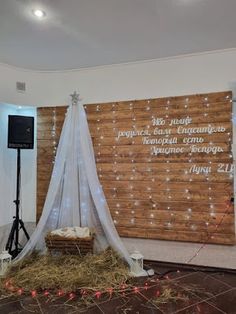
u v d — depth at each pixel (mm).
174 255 3611
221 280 3049
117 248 3406
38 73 4234
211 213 3539
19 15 2682
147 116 3838
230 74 3512
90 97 4105
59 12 2641
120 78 3975
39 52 3564
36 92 4230
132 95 3922
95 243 3553
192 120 3646
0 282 2916
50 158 4207
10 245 3646
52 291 2787
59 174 3615
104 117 4027
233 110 3508
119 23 2865
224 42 3328
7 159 4191
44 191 4223
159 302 2598
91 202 3670
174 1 2484
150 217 3791
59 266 3186
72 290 2789
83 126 3689
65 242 3346
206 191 3568
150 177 3811
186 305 2547
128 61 3887
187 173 3652
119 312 2447
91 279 2947
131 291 2803
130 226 3875
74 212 3664
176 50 3545
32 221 4305
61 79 4215
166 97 3760
